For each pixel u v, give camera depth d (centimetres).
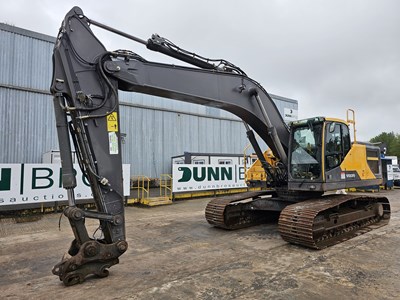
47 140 1582
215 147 2347
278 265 429
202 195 1334
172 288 351
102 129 398
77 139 400
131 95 1942
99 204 388
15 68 1505
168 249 517
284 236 531
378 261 445
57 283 371
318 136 575
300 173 600
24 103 1525
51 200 903
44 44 1597
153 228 693
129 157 1909
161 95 475
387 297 325
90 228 707
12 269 424
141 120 1978
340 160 614
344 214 599
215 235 620
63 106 378
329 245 524
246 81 573
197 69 497
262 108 576
